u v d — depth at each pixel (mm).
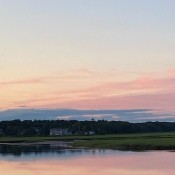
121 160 57875
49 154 72812
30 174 45031
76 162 56969
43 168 50438
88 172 46250
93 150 80750
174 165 50625
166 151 71438
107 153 71375
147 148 78938
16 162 58281
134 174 43875
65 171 47250
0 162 58469
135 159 58562
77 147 94250
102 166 51469
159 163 52906
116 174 44219
